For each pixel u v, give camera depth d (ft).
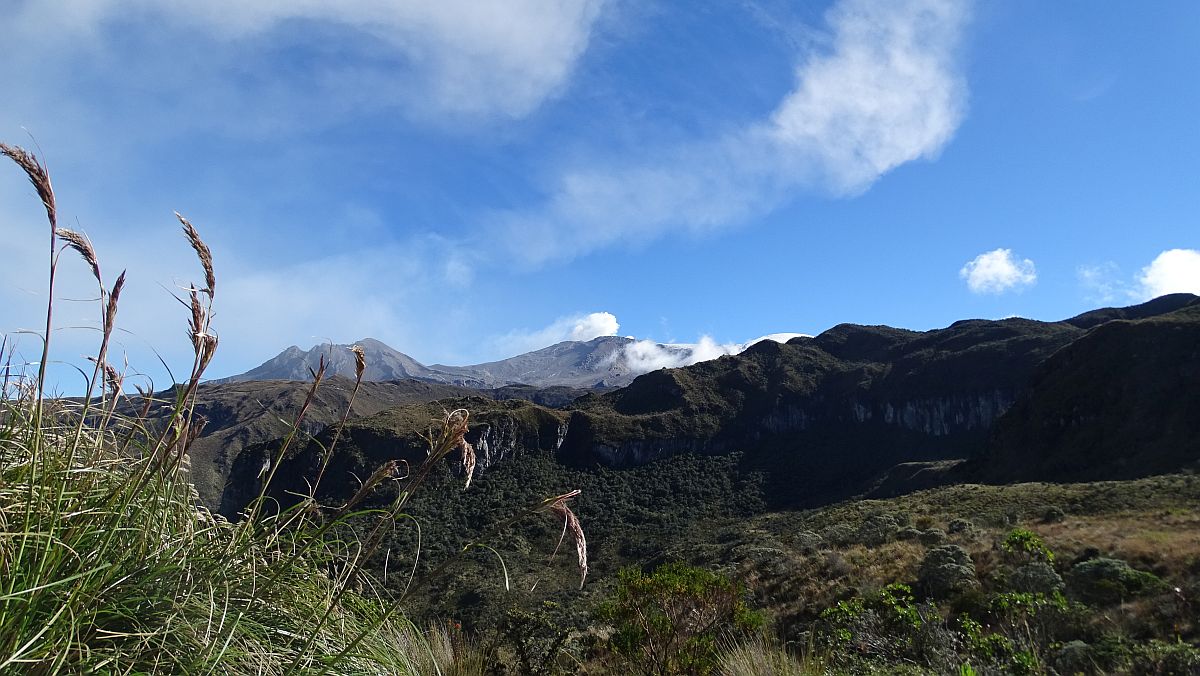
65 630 5.82
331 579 8.19
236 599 7.28
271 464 7.88
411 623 10.51
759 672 17.58
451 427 7.39
